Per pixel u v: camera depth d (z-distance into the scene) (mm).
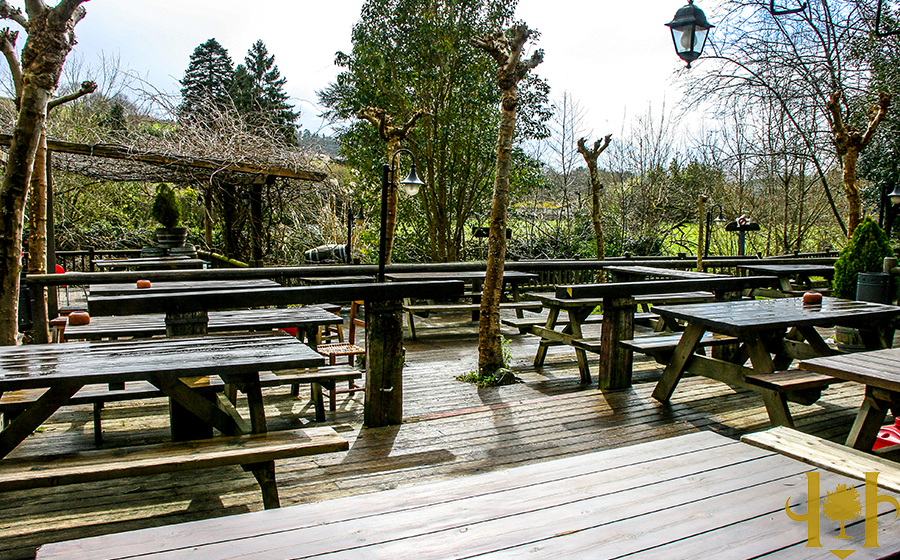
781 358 4430
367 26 10320
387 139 7961
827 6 10914
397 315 3662
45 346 2840
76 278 5012
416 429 3617
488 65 10297
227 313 4168
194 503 2629
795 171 14297
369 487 2801
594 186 9367
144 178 9805
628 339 4480
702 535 1366
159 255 10836
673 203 15750
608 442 3430
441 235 10992
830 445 2076
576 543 1327
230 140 9117
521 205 14609
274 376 3467
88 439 3434
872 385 2529
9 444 2285
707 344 4168
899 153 11281
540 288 10234
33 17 3748
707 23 5422
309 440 2406
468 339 7152
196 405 2539
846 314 3781
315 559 1258
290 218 12266
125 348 2783
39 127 3812
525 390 4762
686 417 3873
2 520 2451
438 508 1507
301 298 3293
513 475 1720
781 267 7984
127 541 1326
